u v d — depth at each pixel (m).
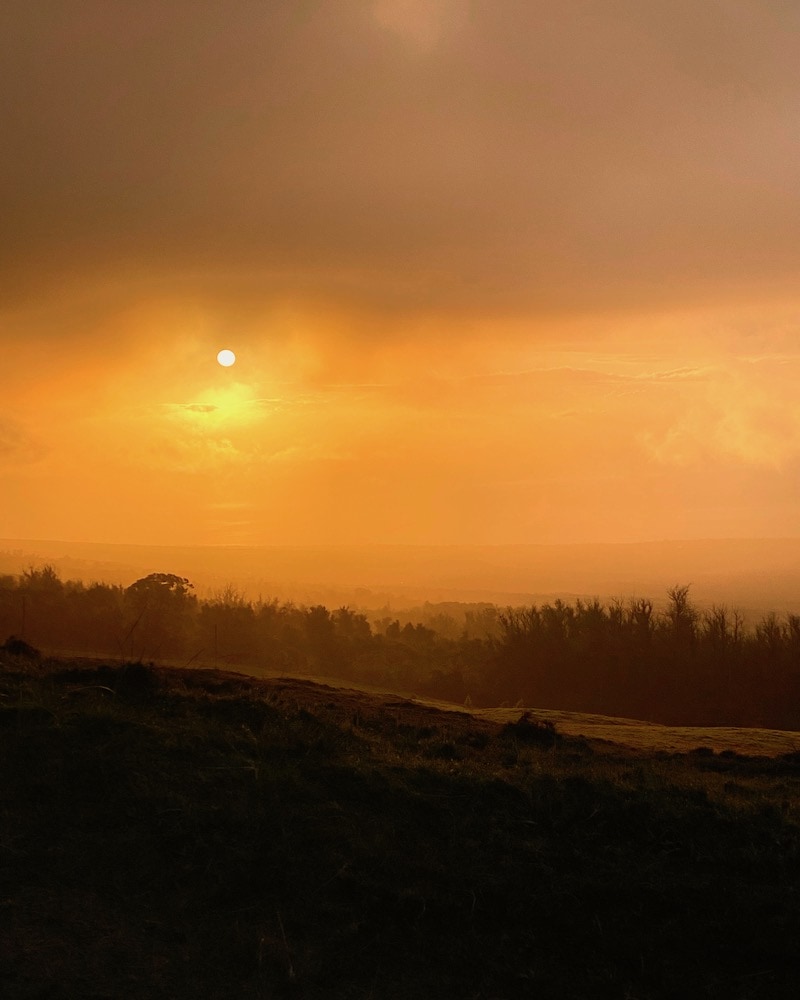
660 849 7.29
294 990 5.18
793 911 6.20
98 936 5.44
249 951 5.43
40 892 5.79
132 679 11.42
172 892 5.97
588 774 9.49
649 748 14.76
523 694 58.78
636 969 5.59
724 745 15.84
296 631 62.03
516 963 5.58
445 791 8.10
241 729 9.41
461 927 5.86
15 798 6.93
